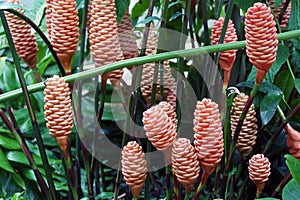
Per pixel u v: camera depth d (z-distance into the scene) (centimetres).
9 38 116
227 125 138
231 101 134
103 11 113
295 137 132
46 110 108
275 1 150
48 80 106
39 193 173
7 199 181
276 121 162
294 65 177
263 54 102
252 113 129
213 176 163
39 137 123
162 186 171
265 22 99
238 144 133
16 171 199
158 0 190
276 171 172
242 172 166
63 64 121
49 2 122
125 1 130
